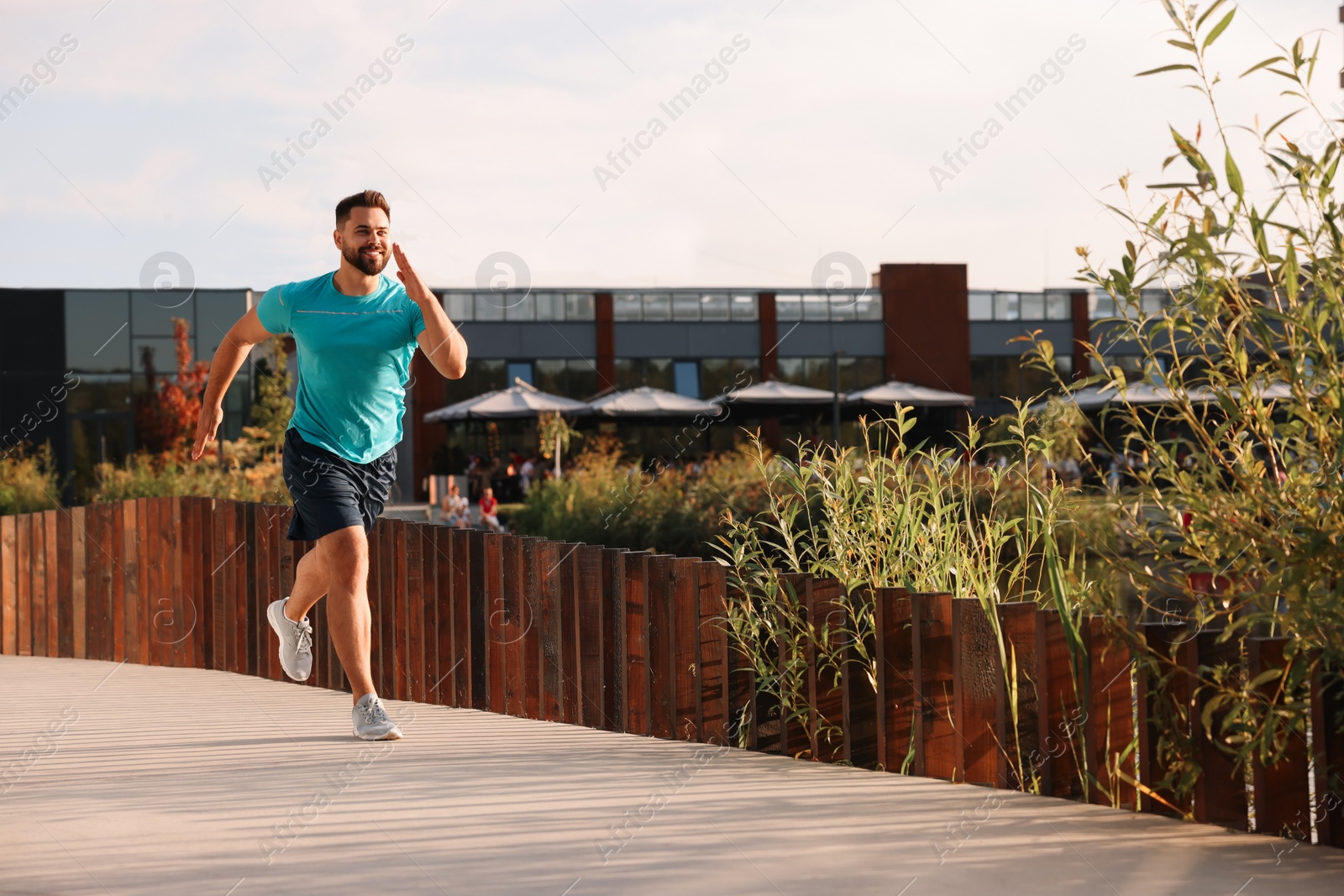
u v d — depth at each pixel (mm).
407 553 5891
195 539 7098
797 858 2697
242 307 28594
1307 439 2748
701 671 4363
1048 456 3689
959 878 2555
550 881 2527
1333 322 2676
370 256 4434
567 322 38469
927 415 30000
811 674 4004
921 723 3664
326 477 4438
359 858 2693
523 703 5156
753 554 4527
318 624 6125
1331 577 2678
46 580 8086
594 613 4824
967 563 4254
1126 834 2914
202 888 2463
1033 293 38781
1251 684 2777
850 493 4582
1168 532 3012
